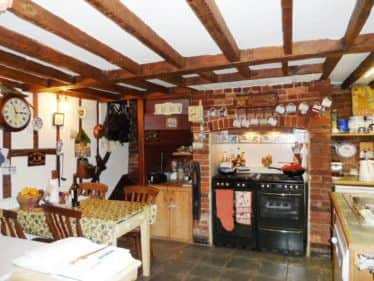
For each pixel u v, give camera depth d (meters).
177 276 3.06
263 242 3.69
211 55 2.30
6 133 3.28
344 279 1.58
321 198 3.48
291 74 2.79
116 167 5.05
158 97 4.19
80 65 2.47
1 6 1.24
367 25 1.76
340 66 2.88
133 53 2.29
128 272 1.07
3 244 1.56
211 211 3.96
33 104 3.59
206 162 3.96
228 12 1.57
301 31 1.87
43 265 1.04
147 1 1.44
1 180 3.23
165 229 4.20
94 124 4.57
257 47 2.15
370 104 3.74
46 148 3.77
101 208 2.97
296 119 3.56
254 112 3.76
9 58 2.26
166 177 4.59
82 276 0.97
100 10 1.36
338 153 4.02
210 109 3.94
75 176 4.18
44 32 1.85
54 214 2.51
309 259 3.45
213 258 3.52
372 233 1.66
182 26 1.76
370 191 3.33
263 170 4.23
